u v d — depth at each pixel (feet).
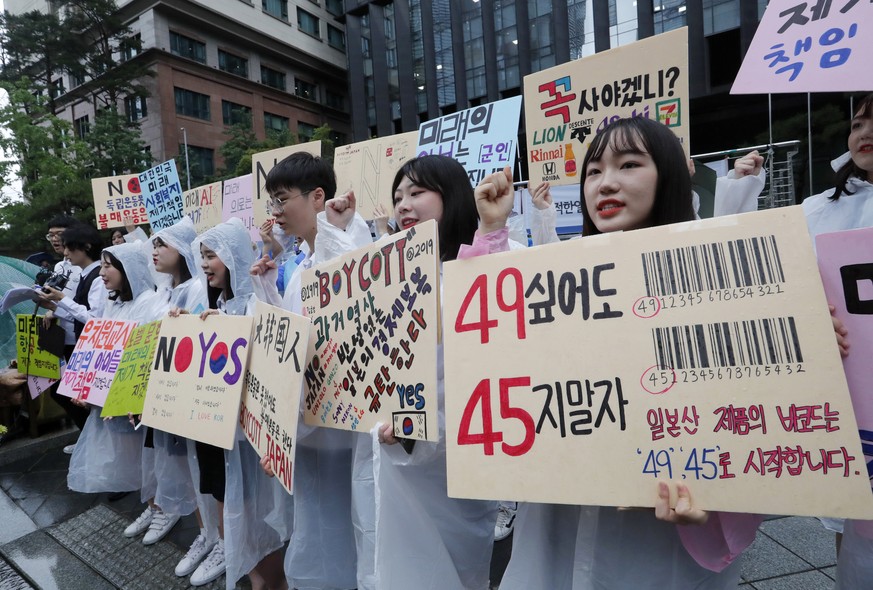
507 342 3.49
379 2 77.10
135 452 9.34
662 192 3.79
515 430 3.34
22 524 10.12
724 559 3.27
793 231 2.85
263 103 98.37
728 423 2.80
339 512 6.23
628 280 3.18
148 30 81.25
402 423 4.22
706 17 50.21
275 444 4.99
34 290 11.85
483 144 9.48
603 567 3.56
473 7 66.80
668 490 2.84
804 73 4.16
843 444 2.58
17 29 71.20
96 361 9.21
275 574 7.00
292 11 103.86
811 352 2.70
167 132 81.41
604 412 3.09
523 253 3.55
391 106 77.87
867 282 2.98
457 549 5.08
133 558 8.54
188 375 6.46
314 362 5.35
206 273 7.32
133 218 16.65
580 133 7.13
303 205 6.82
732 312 2.89
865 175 5.53
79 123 90.58
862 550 4.00
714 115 54.75
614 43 55.36
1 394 14.01
